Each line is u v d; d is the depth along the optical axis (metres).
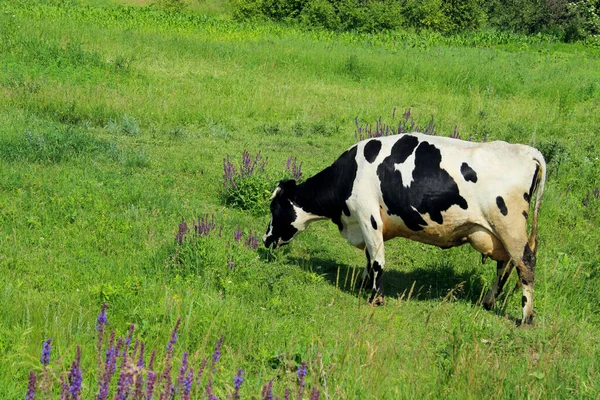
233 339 8.85
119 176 15.52
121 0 55.97
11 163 15.24
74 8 42.53
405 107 25.58
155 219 13.22
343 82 28.94
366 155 11.04
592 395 8.09
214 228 12.62
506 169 10.21
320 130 21.78
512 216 10.21
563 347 9.72
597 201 16.23
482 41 43.62
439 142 10.62
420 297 11.69
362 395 7.52
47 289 9.93
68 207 13.24
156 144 18.86
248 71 29.14
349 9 46.44
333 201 11.66
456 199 10.37
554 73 32.03
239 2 48.78
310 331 9.36
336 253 13.36
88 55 27.17
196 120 22.03
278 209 12.19
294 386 7.79
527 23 51.12
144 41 31.77
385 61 31.31
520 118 24.58
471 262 12.89
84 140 17.25
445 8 49.50
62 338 8.09
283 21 47.88
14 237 11.46
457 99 26.81
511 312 11.17
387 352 8.66
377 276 11.13
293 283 11.35
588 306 11.50
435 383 8.16
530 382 8.13
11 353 7.64
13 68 24.53
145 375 6.69
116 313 9.23
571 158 19.11
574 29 47.59
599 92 29.17
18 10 38.06
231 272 11.08
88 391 6.84
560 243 14.05
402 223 10.88
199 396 6.98
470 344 9.12
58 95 21.62
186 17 45.00
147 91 23.94
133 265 11.15
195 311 9.34
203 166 17.11
